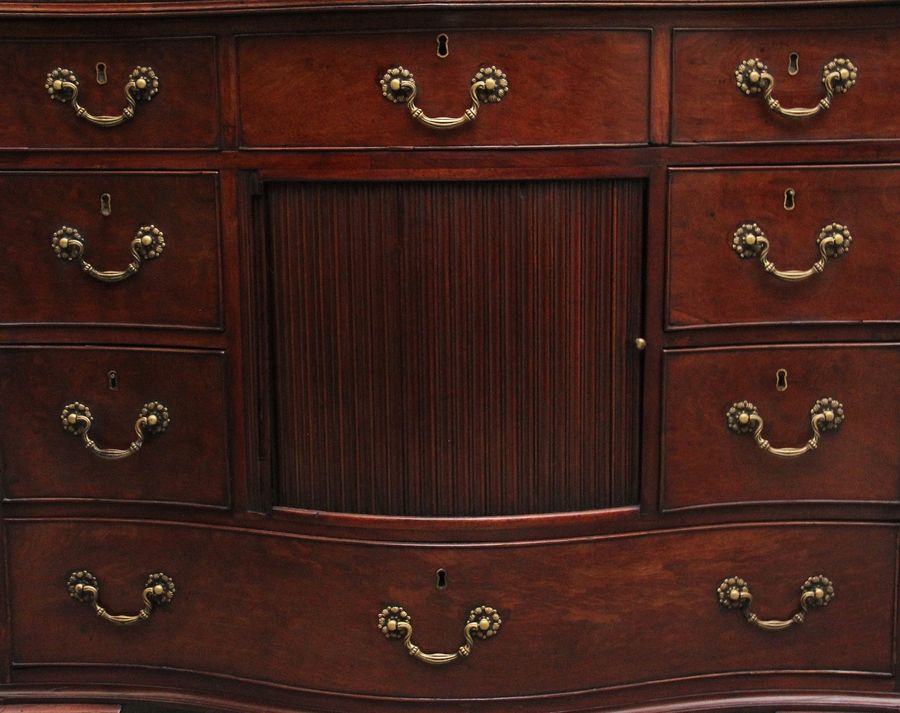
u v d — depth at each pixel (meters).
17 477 1.70
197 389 1.64
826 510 1.65
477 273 1.55
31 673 1.74
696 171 1.54
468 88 1.50
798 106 1.54
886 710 1.67
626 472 1.62
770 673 1.69
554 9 1.48
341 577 1.63
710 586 1.66
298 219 1.57
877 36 1.53
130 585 1.71
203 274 1.60
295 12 1.49
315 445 1.62
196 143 1.57
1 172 1.62
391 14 1.48
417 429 1.59
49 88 1.58
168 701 1.72
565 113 1.51
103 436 1.67
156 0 1.53
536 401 1.58
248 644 1.69
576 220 1.55
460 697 1.65
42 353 1.66
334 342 1.59
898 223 1.57
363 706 1.67
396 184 1.54
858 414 1.62
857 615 1.68
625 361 1.59
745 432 1.61
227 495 1.65
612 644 1.65
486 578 1.61
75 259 1.63
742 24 1.51
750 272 1.57
